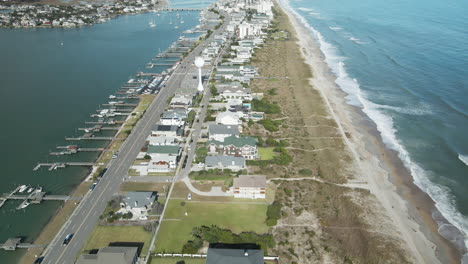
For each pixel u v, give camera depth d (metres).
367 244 109.06
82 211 121.94
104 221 116.75
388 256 105.19
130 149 161.62
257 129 180.50
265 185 127.38
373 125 186.38
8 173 145.75
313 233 112.56
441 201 131.88
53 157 157.88
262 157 154.38
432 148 165.38
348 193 132.75
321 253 105.25
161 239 109.62
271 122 185.25
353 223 117.62
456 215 125.25
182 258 102.88
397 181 142.38
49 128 183.38
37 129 182.25
